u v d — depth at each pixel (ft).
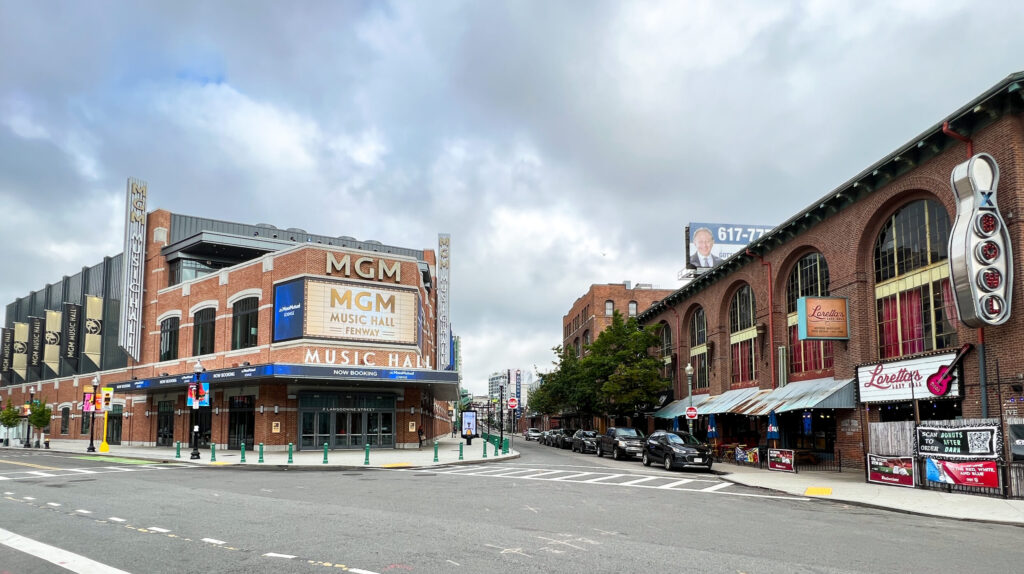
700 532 36.55
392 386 126.82
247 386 122.31
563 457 120.78
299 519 39.60
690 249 191.62
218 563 27.55
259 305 125.90
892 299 79.71
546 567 27.04
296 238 196.85
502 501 49.93
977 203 61.31
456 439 222.28
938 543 34.63
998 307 60.44
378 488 59.16
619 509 46.16
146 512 42.57
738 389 120.57
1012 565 29.17
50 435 204.95
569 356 194.39
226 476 71.82
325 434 120.16
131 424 160.86
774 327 105.09
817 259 96.22
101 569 26.53
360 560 28.12
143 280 162.81
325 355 116.16
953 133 66.49
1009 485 53.57
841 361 86.84
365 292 121.29
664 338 161.58
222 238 154.92
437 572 26.05
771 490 62.64
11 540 32.71
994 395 62.49
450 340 250.57
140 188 164.25
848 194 84.89
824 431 92.48
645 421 166.20
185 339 144.46
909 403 75.20
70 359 196.65
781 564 28.35
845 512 47.62
